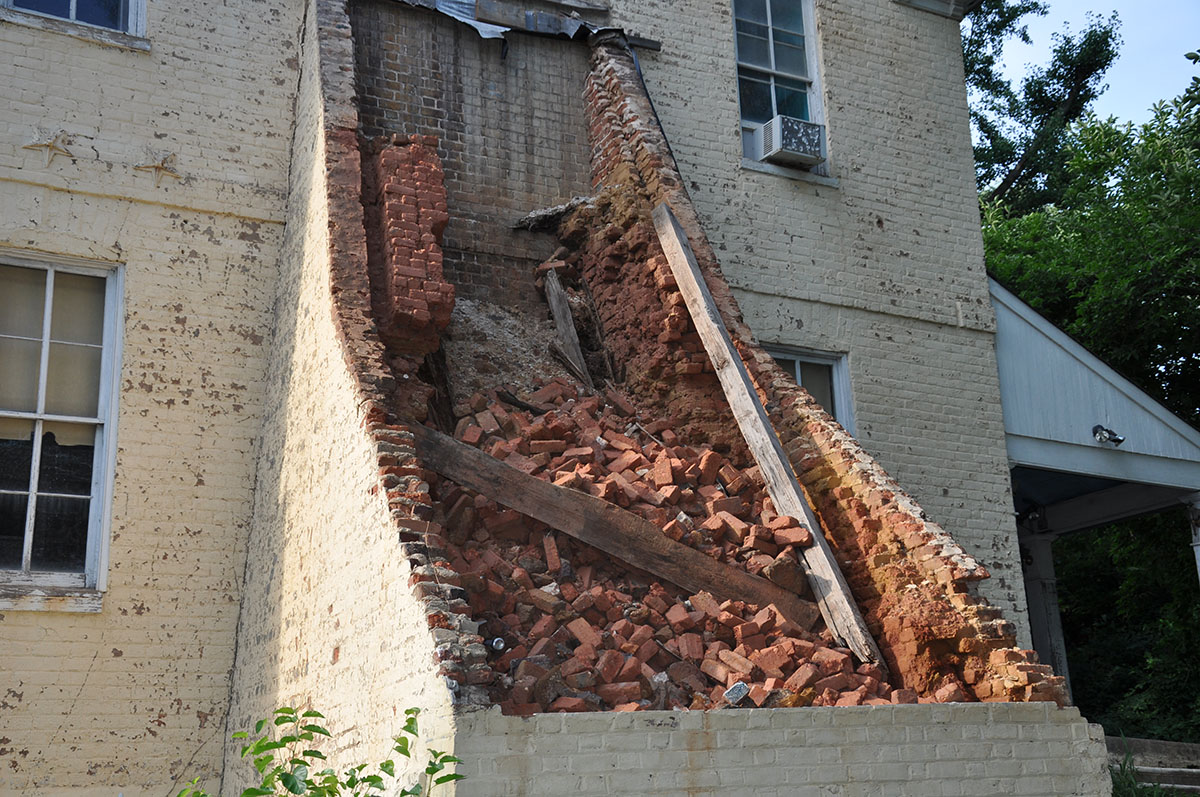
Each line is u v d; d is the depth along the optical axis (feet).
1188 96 55.31
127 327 27.30
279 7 31.48
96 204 27.78
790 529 23.61
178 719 25.38
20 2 28.73
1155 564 54.54
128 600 25.55
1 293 26.89
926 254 38.09
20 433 26.27
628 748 16.79
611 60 33.58
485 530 21.97
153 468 26.68
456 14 32.76
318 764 20.36
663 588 22.11
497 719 15.94
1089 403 38.93
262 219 29.58
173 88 29.40
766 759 17.76
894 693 20.49
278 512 25.30
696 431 27.22
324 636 21.06
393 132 30.66
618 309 29.86
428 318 24.64
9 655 24.03
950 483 35.88
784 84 38.34
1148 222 53.93
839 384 35.68
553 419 25.41
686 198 30.12
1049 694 20.65
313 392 24.13
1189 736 53.67
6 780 23.31
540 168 32.86
